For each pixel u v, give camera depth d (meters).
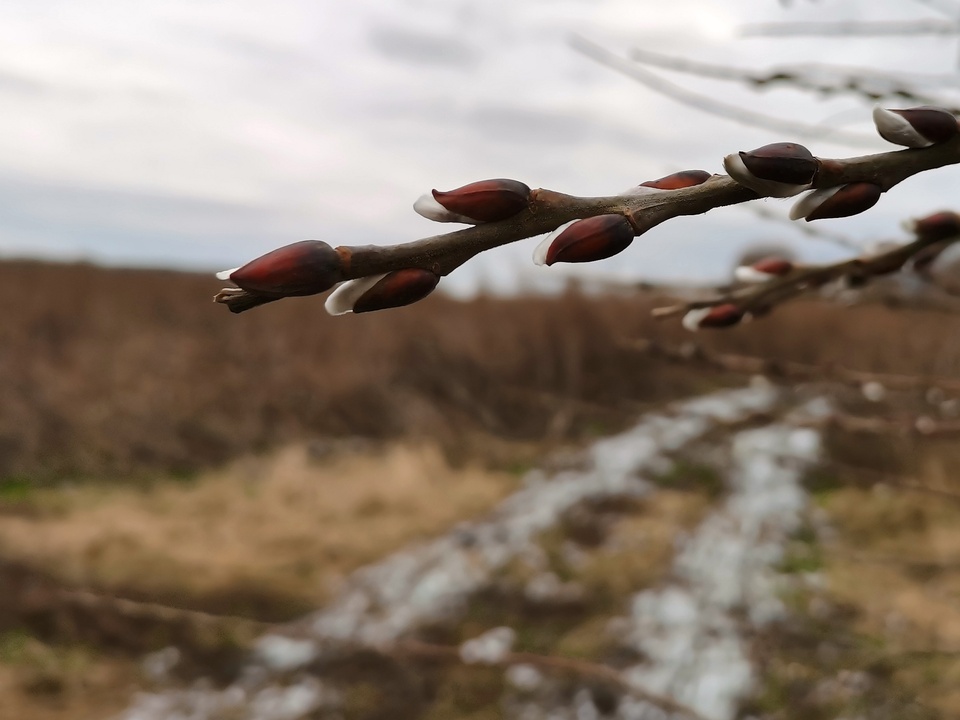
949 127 0.70
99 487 8.67
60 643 5.32
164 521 7.72
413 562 7.14
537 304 12.81
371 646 2.48
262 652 5.48
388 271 0.64
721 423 2.48
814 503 8.03
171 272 15.70
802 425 2.27
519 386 12.38
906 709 3.87
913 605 5.15
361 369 12.41
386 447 10.80
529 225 0.66
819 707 4.04
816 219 0.71
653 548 7.34
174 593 6.08
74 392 10.13
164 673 5.18
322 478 9.28
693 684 4.62
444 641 5.56
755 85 1.50
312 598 6.35
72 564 6.41
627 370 12.69
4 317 11.83
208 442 10.09
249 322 13.24
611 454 10.55
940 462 7.31
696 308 1.37
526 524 8.16
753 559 6.59
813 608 5.33
